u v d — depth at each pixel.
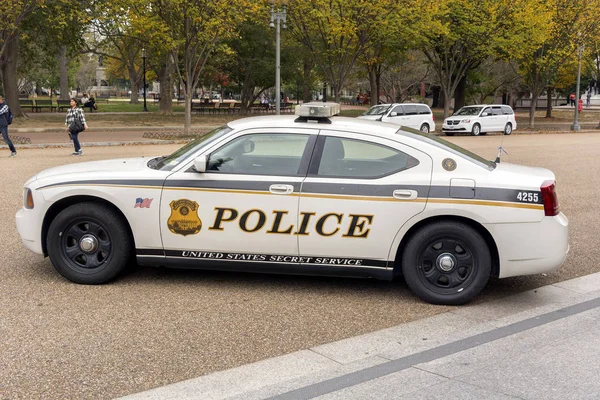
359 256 5.32
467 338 4.62
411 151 5.35
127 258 5.61
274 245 5.36
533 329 4.81
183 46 27.33
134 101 66.00
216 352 4.27
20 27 30.42
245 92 47.12
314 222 5.29
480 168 5.31
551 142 25.50
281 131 5.49
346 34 26.16
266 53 43.72
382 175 5.30
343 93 93.81
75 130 16.98
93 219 5.52
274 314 5.05
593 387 3.83
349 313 5.12
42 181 5.62
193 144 5.78
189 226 5.41
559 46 34.44
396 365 4.12
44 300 5.22
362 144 5.41
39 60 45.91
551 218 5.20
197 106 52.47
